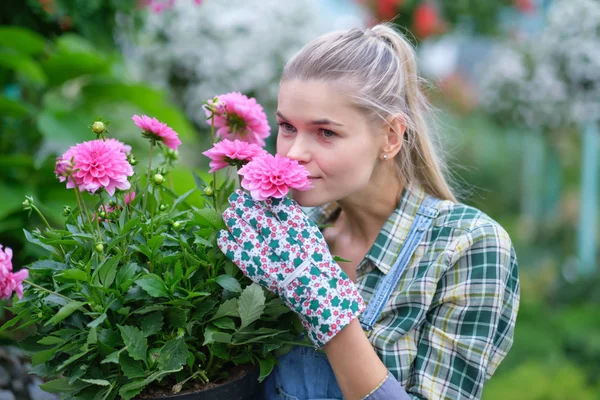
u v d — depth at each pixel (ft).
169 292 2.90
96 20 7.72
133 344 2.78
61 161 3.10
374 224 3.75
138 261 3.16
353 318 2.95
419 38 13.69
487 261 3.32
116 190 3.15
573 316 13.57
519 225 21.09
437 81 4.44
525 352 12.08
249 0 10.64
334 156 3.17
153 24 9.91
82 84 7.55
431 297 3.30
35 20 7.64
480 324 3.28
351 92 3.14
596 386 11.07
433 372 3.27
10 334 4.74
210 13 10.19
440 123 4.34
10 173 6.41
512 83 14.32
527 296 15.01
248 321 2.89
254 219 3.04
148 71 10.16
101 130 3.25
